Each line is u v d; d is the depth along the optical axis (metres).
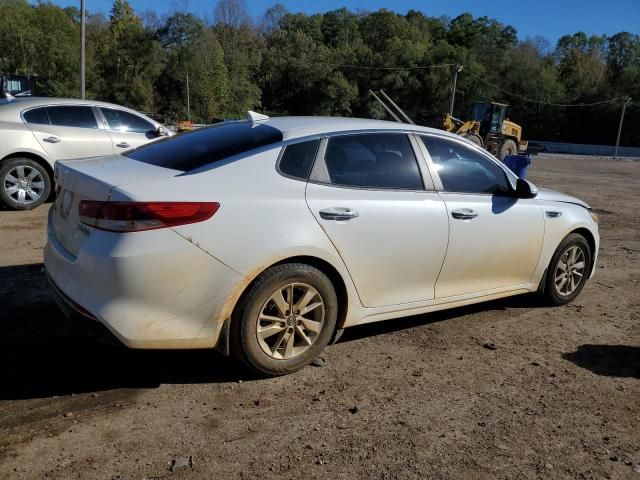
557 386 3.70
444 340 4.34
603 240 8.70
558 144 65.00
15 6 69.06
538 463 2.87
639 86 71.69
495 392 3.57
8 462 2.66
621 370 3.99
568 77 79.62
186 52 71.31
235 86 77.06
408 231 3.89
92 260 3.05
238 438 2.95
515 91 75.62
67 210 3.49
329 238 3.54
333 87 76.38
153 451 2.80
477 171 4.47
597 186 17.92
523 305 5.25
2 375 3.43
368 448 2.92
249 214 3.27
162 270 3.06
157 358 3.76
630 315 5.16
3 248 6.04
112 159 3.80
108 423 3.01
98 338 3.11
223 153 3.51
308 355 3.63
